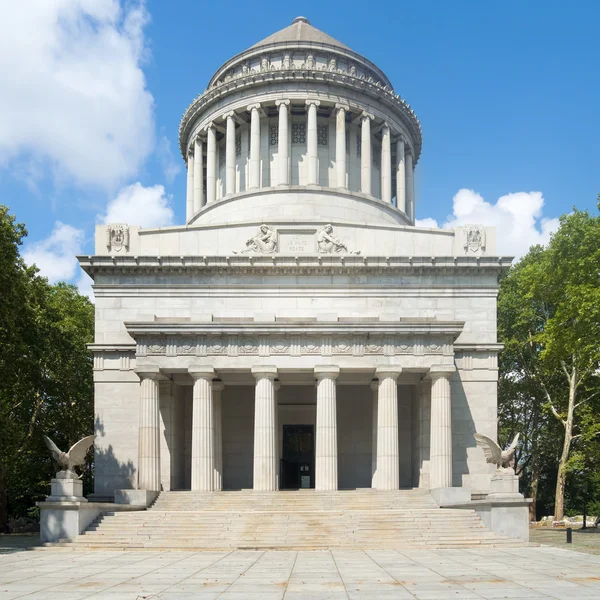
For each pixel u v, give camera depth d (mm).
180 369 54406
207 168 81750
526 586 23750
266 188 75875
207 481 53062
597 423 69938
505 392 85438
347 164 80500
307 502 49469
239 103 78875
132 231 65312
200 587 24219
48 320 65000
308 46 81062
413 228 65125
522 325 80188
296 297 61938
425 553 36000
